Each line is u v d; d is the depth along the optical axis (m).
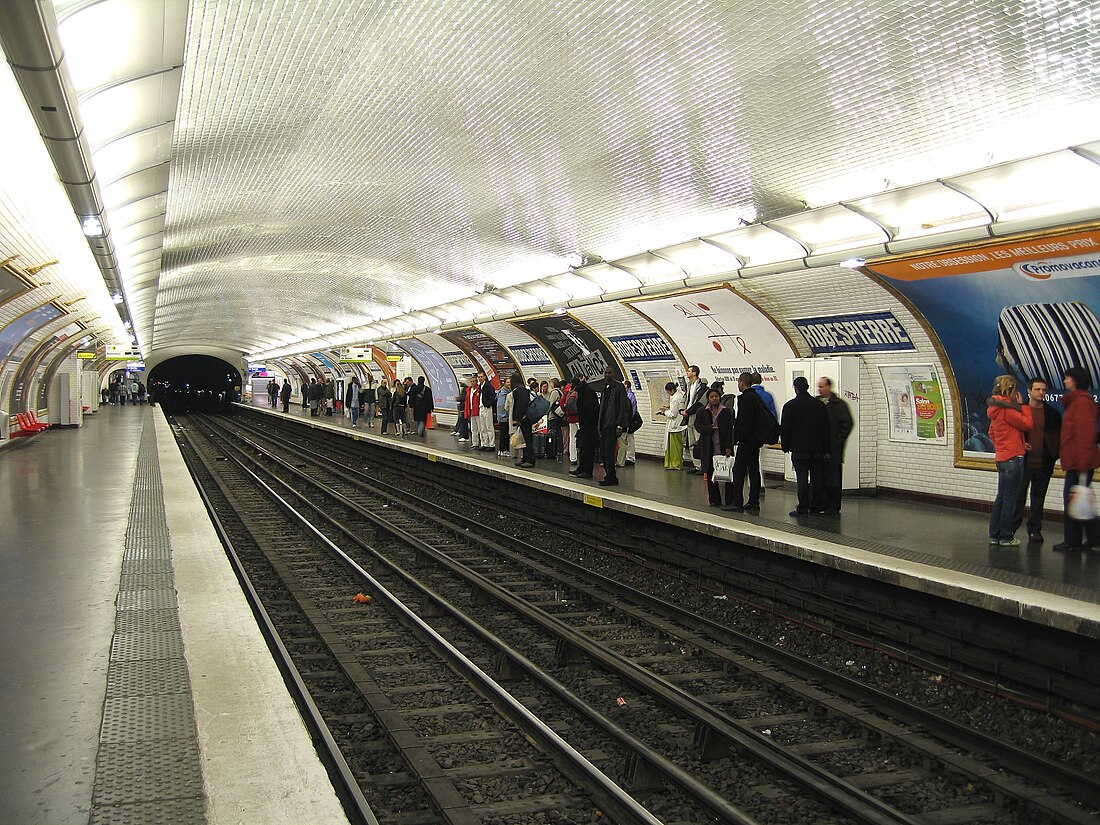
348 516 16.17
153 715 4.70
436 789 4.89
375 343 36.38
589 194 12.48
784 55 7.54
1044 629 6.45
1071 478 8.39
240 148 11.09
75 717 4.67
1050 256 8.66
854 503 11.81
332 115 10.16
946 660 7.22
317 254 20.02
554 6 7.48
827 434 10.61
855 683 6.54
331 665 7.37
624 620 8.91
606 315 17.25
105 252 11.95
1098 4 5.79
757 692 6.75
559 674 7.18
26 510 12.30
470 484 18.67
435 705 6.35
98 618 6.65
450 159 11.89
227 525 15.17
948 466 11.51
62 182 8.03
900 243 9.31
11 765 4.09
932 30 6.62
